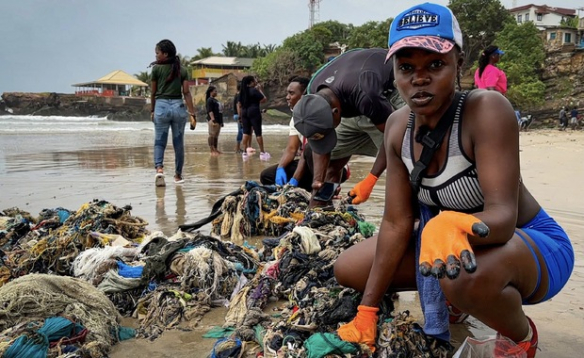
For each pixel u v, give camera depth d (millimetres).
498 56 9609
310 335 2758
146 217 5969
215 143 14867
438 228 1952
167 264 3721
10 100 99375
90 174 9797
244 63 109438
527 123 42938
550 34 66125
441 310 2637
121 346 3002
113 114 92562
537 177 8961
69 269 3936
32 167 10922
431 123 2357
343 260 2887
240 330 2988
